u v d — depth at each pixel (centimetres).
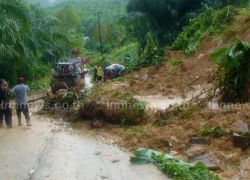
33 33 3012
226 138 1069
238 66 1339
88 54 5388
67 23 6738
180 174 903
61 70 2203
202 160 992
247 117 1158
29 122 1445
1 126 1431
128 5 3322
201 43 2133
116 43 5331
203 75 1762
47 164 1028
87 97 1631
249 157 982
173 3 3131
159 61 2216
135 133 1233
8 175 955
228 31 2023
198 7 3130
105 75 2498
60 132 1346
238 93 1347
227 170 955
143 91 1797
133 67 2420
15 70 2534
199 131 1133
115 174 946
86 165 1014
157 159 1004
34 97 2147
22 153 1123
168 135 1161
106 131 1327
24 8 2516
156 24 3206
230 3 2881
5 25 2214
